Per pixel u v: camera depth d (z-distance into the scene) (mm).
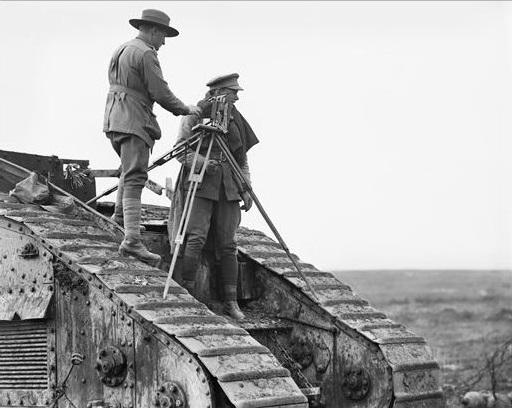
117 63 10023
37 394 9703
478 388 15320
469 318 24359
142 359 9078
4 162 10766
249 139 11031
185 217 9703
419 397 10734
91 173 11148
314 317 11094
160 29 10242
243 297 11336
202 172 9953
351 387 10797
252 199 10539
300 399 8867
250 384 8703
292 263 11609
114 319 9242
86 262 9438
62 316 9547
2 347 9938
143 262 9875
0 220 9898
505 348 15883
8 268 9805
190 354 8773
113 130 9898
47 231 9719
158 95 9953
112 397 9242
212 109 10641
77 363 9430
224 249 10828
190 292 10516
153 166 10352
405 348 10844
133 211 9852
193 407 8734
